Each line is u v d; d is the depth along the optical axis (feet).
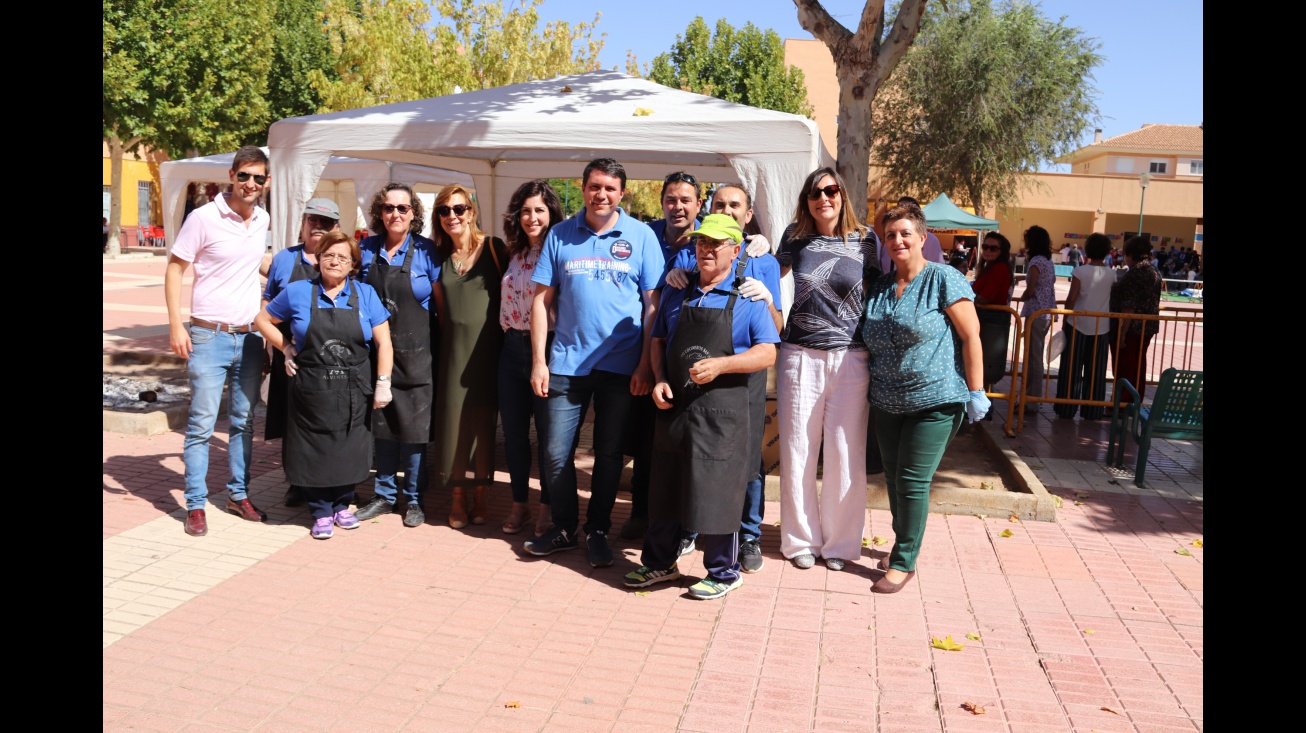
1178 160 191.83
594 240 15.99
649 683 12.38
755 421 15.69
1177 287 117.08
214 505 18.94
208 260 17.03
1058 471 23.61
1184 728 11.53
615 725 11.34
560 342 16.26
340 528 17.94
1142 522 19.62
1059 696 12.28
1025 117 96.73
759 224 20.16
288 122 22.17
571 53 70.28
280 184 22.44
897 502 15.57
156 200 141.08
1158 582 16.29
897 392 15.15
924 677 12.73
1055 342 30.30
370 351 17.67
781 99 108.06
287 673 12.32
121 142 99.45
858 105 25.80
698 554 17.26
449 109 22.50
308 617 14.01
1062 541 18.34
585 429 27.30
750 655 13.25
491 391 17.80
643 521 18.02
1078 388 30.14
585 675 12.54
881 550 17.72
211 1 83.71
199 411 17.12
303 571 15.76
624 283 15.97
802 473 16.52
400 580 15.53
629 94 23.65
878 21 25.09
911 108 100.48
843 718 11.63
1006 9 98.07
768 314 14.65
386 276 17.51
